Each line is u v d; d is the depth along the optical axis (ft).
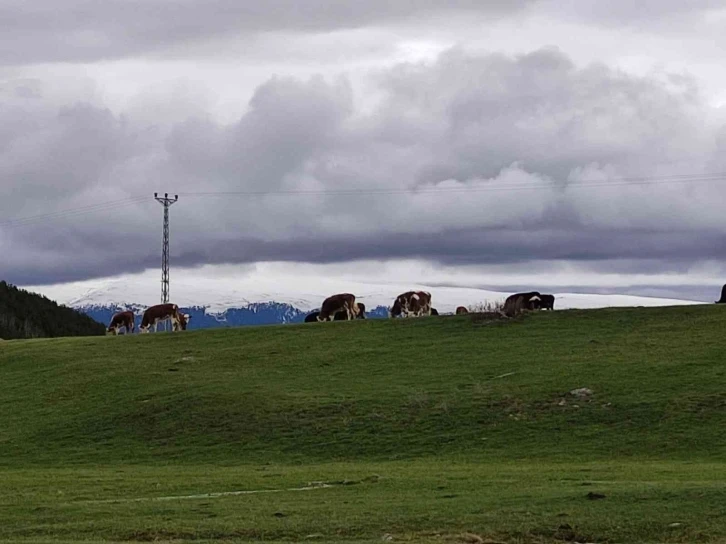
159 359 244.83
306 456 171.22
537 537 99.96
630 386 190.60
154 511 115.75
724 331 225.35
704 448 161.27
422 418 183.21
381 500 118.21
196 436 185.57
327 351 237.25
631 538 98.84
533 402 186.60
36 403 216.74
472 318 253.85
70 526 109.29
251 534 103.55
